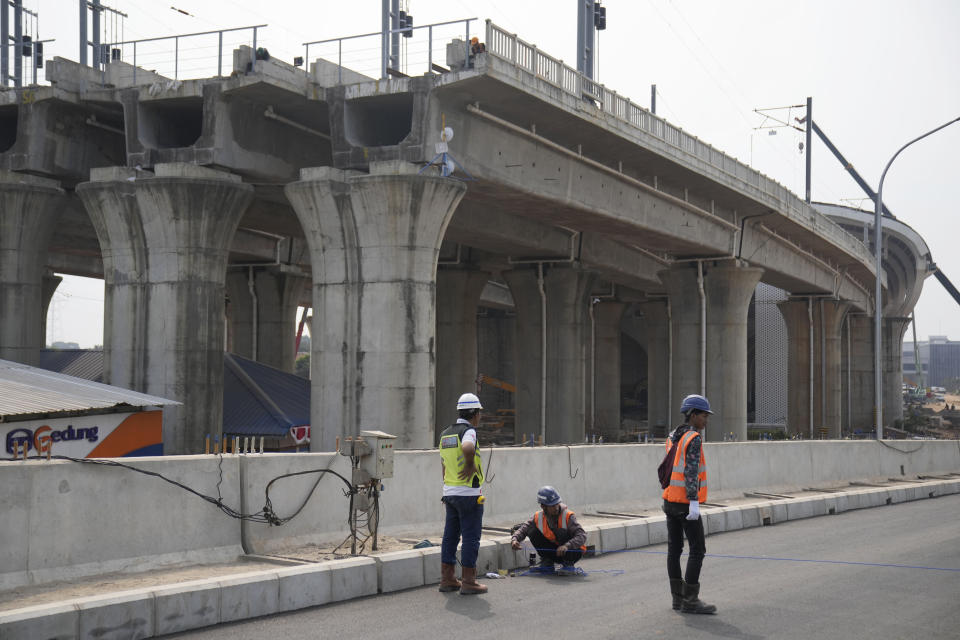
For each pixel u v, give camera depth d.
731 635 7.64
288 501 10.78
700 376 46.66
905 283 97.12
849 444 25.05
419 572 9.97
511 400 108.25
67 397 19.25
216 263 28.38
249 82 26.59
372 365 26.69
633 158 35.59
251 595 8.26
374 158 26.89
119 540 9.04
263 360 50.16
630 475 17.25
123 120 32.22
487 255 48.91
